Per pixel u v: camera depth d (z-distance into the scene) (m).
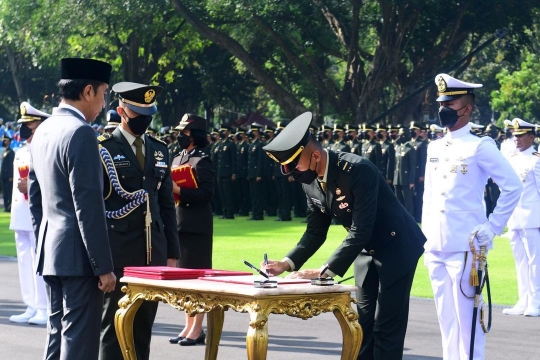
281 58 40.72
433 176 6.98
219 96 46.03
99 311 6.01
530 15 35.50
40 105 56.75
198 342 9.18
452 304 6.93
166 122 47.81
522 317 10.99
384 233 6.20
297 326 10.28
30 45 39.97
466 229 6.79
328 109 43.25
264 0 31.83
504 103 47.38
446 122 6.92
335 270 5.86
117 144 7.06
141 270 5.84
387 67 33.12
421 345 9.18
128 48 40.72
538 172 11.12
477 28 35.34
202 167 8.81
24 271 10.59
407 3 31.47
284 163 5.89
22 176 10.11
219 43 34.09
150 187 7.13
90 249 5.79
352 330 5.55
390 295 6.23
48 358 6.14
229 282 5.52
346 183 5.94
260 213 25.28
